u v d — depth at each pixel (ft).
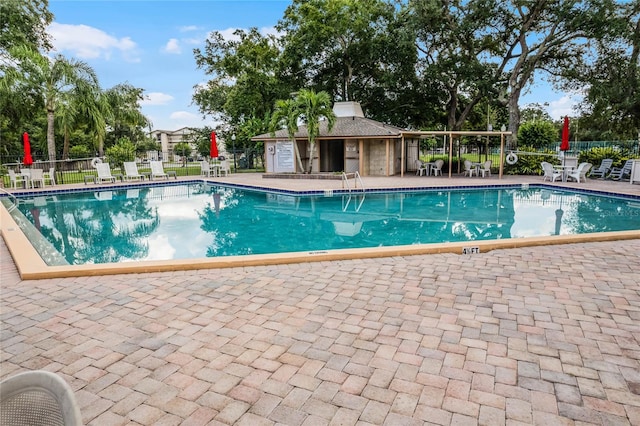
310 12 77.41
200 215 39.78
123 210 42.91
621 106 68.13
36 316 13.14
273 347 10.89
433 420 7.91
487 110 104.37
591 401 8.45
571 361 9.98
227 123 106.11
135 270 17.61
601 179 57.88
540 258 18.99
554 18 65.46
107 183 61.36
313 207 42.86
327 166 77.20
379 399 8.60
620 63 67.82
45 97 65.92
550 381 9.17
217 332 11.83
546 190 51.78
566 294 14.34
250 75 86.74
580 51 70.49
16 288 15.83
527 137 92.53
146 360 10.33
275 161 74.13
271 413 8.20
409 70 78.95
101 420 8.05
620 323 12.00
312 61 86.53
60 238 31.17
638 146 62.80
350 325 12.14
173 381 9.39
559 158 65.10
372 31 79.05
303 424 7.85
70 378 9.56
